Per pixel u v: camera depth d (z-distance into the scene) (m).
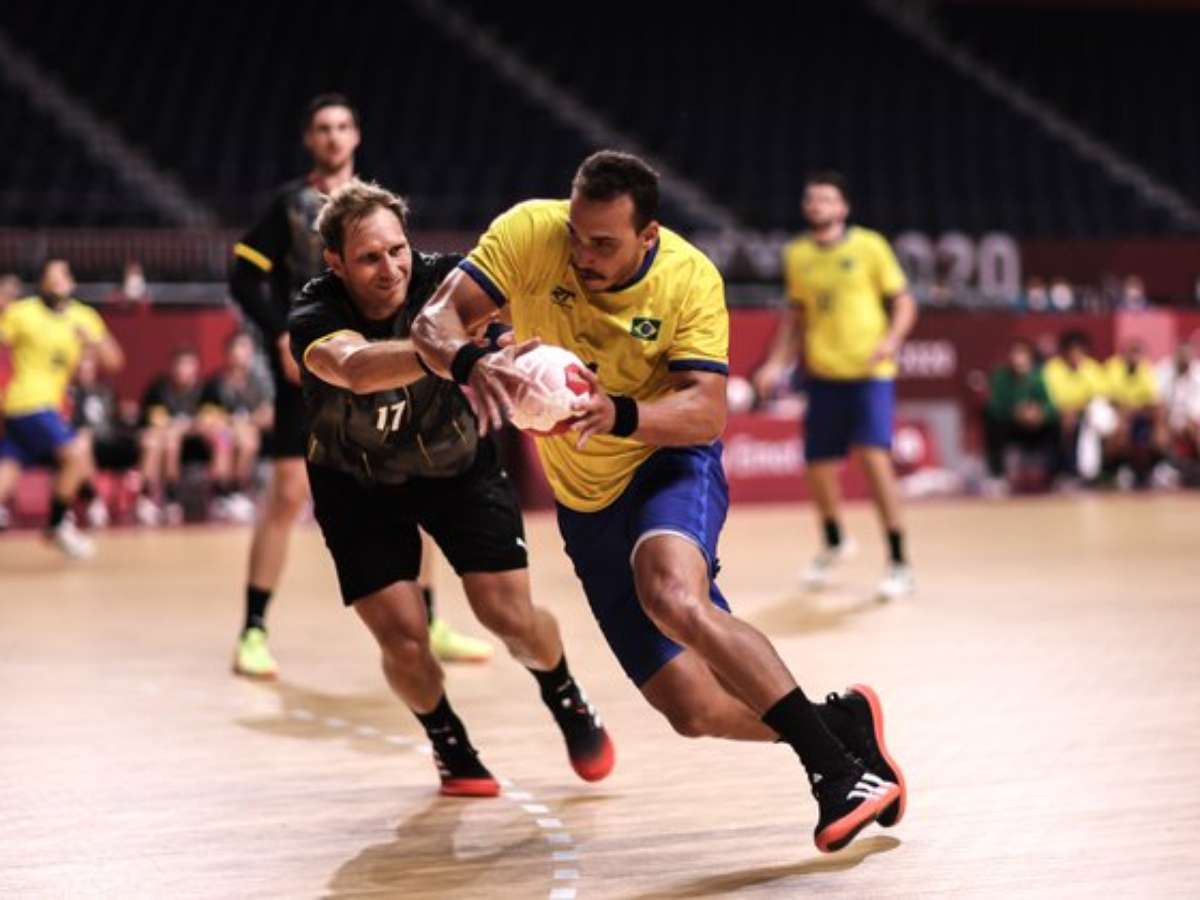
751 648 7.84
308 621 17.86
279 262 13.87
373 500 9.57
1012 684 13.27
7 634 17.03
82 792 10.09
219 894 7.90
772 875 8.02
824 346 19.50
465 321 8.21
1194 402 38.41
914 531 27.72
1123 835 8.60
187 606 19.22
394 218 8.78
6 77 46.69
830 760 7.91
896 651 15.09
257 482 31.64
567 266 8.23
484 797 9.84
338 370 8.41
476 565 9.59
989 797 9.49
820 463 20.00
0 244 35.09
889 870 8.05
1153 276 44.84
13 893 7.95
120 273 35.62
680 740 11.32
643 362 8.30
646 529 8.17
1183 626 16.38
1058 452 37.44
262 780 10.39
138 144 45.25
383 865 8.38
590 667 14.52
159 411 30.80
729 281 39.00
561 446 8.49
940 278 40.47
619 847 8.64
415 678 9.59
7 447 25.27
